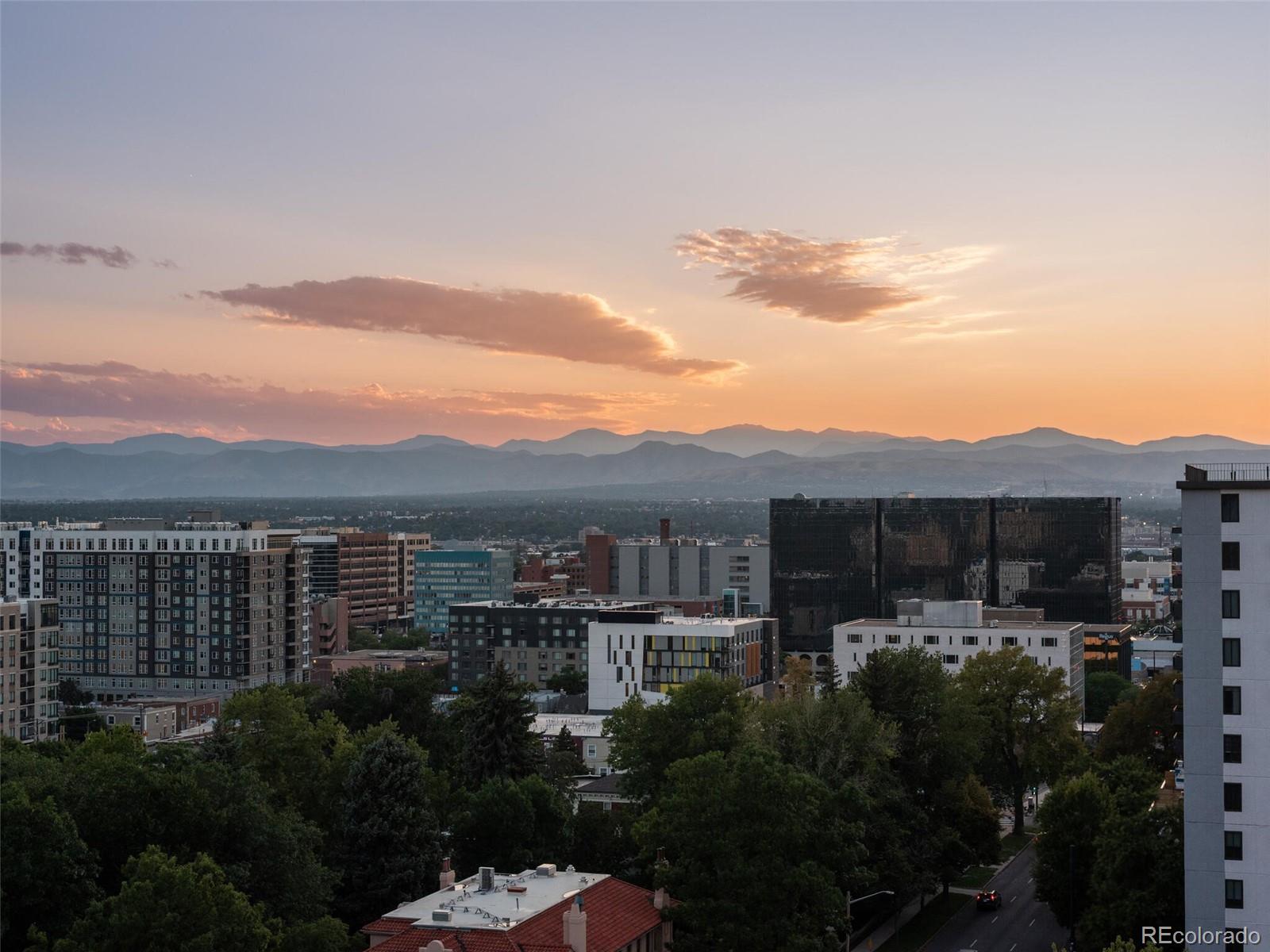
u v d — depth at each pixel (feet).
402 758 460.55
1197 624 359.87
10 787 369.50
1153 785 473.67
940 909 515.50
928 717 556.51
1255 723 355.56
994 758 653.30
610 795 627.05
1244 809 355.56
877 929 485.97
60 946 309.63
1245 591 356.79
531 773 580.30
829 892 376.68
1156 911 375.45
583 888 387.55
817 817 397.60
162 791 387.34
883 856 463.83
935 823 519.60
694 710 536.42
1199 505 360.48
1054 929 483.51
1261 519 356.18
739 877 372.38
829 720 495.41
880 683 550.36
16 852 344.90
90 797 387.14
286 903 389.60
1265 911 353.92
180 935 313.12
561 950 330.95
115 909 316.40
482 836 465.47
